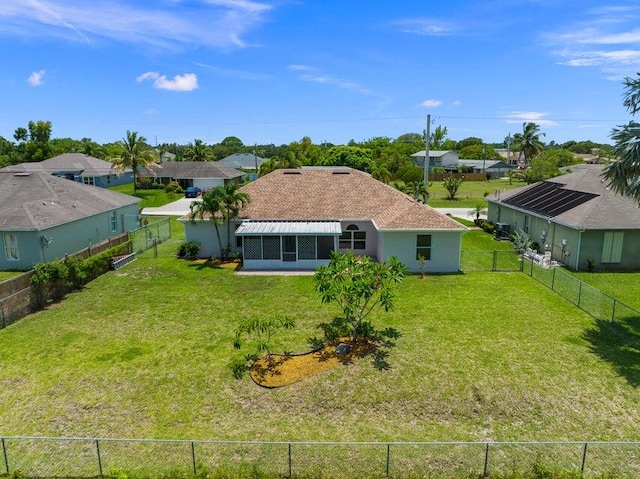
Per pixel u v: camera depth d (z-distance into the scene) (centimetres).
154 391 1562
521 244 3594
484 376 1645
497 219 4584
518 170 11969
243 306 2367
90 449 1284
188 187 8681
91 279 2841
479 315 2227
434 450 1270
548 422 1393
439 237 3022
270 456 1249
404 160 10556
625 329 2042
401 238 3022
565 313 2252
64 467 1212
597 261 3092
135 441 1205
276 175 3919
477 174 11000
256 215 3391
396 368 1703
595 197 3297
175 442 1181
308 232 3072
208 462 1228
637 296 2519
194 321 2164
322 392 1549
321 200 3562
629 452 1259
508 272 3038
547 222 3481
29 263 3148
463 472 1190
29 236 3108
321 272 1862
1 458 1243
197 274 2972
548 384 1592
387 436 1331
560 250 3297
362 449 1273
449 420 1408
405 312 2272
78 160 8144
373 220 3297
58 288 2498
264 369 1700
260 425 1383
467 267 3181
